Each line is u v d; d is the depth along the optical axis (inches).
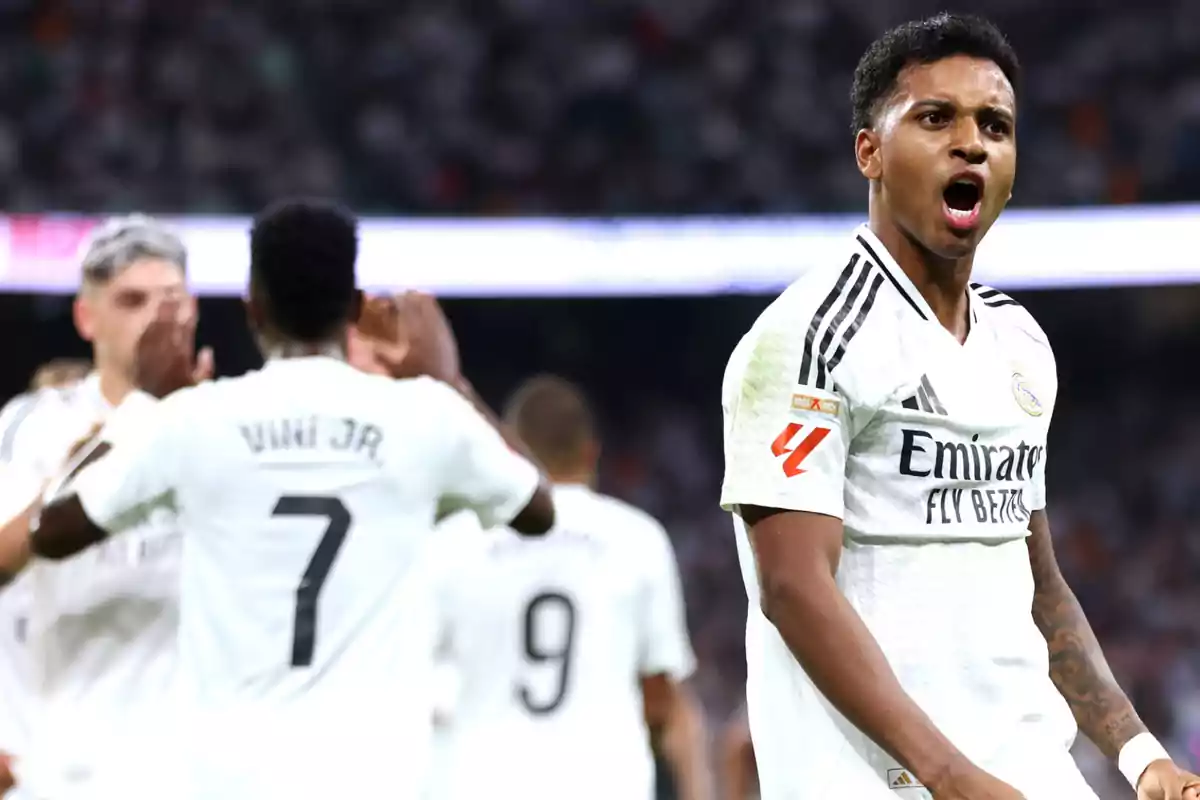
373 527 440.8
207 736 425.1
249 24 2687.0
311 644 429.4
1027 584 360.5
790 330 343.0
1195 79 2662.4
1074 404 2819.9
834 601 327.3
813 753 348.2
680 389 2861.7
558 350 2856.8
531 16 2792.8
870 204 365.4
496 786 686.5
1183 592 2496.3
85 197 2412.6
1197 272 2359.7
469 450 458.9
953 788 306.5
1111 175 2559.1
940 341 350.3
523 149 2667.3
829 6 2817.4
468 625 694.5
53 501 444.1
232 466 435.8
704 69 2753.4
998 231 2390.5
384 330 488.7
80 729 531.8
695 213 2603.3
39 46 2576.3
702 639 2386.8
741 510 345.1
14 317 2504.9
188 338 498.0
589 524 711.7
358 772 423.8
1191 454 2721.5
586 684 700.7
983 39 349.4
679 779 746.2
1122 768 385.4
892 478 343.6
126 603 534.0
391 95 2679.6
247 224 2332.7
